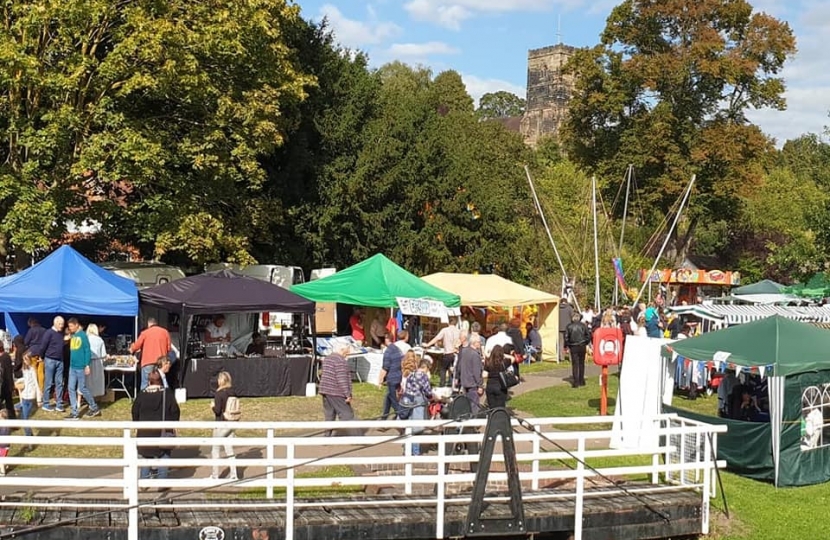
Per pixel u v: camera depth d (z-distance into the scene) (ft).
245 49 86.74
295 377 70.69
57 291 65.21
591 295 140.05
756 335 50.37
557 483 43.62
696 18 174.09
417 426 36.06
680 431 39.81
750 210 198.70
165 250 89.15
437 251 120.06
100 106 80.33
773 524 41.27
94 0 77.82
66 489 41.47
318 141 115.55
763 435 48.65
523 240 141.59
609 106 175.22
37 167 79.30
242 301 69.41
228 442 33.83
